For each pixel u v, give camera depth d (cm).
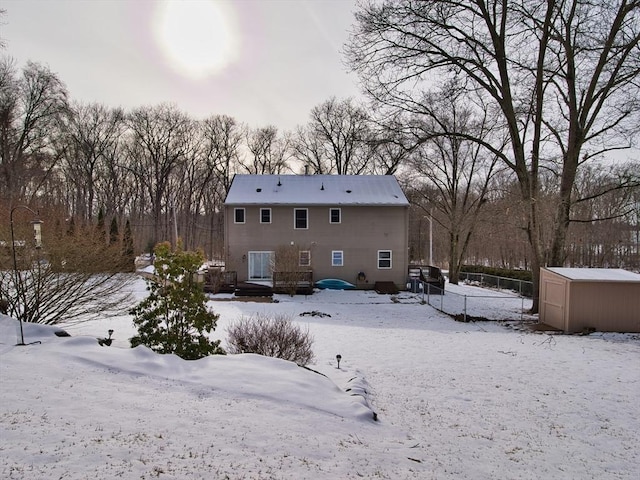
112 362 683
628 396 852
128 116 4703
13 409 491
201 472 391
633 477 524
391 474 447
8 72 3394
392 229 2733
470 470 504
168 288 845
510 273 3136
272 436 489
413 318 1834
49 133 3688
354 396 695
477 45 1816
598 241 4344
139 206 5322
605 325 1590
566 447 610
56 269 1045
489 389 881
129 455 408
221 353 866
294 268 2439
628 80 1727
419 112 1919
